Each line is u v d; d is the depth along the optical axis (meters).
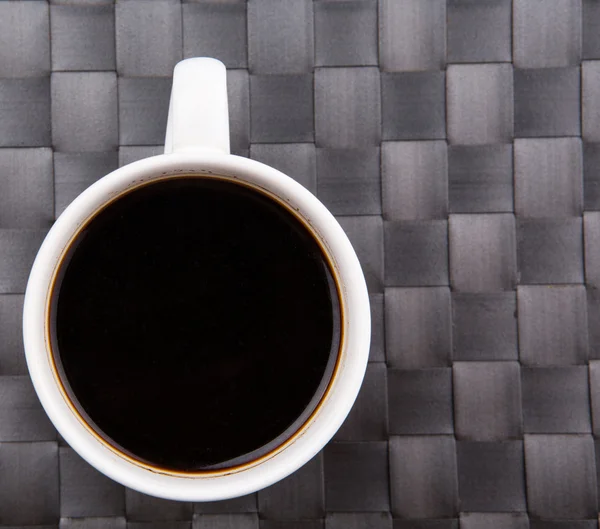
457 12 0.45
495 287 0.45
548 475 0.45
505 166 0.45
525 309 0.45
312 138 0.45
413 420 0.45
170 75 0.45
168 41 0.45
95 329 0.41
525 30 0.45
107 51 0.45
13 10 0.45
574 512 0.45
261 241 0.41
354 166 0.45
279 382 0.41
